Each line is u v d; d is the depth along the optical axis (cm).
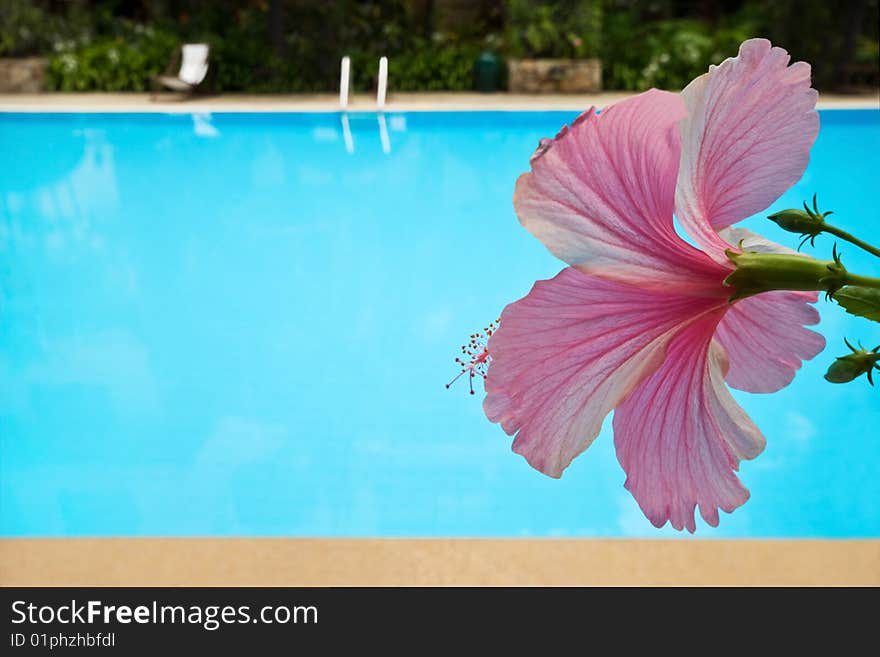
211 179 710
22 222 618
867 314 47
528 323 48
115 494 314
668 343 50
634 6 1168
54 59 1016
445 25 1180
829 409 355
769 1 1038
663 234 48
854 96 923
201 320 459
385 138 829
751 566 210
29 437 351
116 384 393
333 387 386
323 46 1020
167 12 1175
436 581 211
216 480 321
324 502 306
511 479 316
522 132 845
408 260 536
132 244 574
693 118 51
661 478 53
